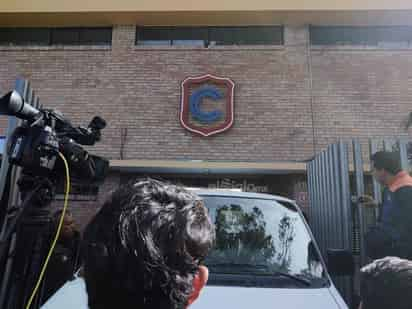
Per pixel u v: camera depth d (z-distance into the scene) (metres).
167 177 8.66
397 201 3.36
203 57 8.86
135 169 8.27
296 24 8.95
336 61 8.77
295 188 8.11
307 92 8.62
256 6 8.68
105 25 9.17
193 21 9.03
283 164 8.02
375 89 8.61
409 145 4.68
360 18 8.79
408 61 8.71
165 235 1.00
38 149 2.34
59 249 3.82
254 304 2.46
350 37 9.07
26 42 9.25
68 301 2.44
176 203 1.08
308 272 2.98
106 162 2.69
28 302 2.26
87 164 2.51
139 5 8.83
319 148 8.37
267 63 8.78
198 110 8.55
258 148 8.41
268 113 8.55
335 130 8.45
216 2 8.73
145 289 0.95
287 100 8.60
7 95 2.22
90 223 1.08
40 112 2.43
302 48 8.83
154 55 8.91
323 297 2.62
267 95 8.63
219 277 2.78
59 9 8.85
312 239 3.31
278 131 8.47
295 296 2.60
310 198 6.11
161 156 8.44
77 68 8.92
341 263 3.13
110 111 8.69
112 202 1.08
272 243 3.17
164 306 0.96
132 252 0.97
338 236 4.79
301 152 8.37
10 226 2.44
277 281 2.81
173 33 9.14
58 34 9.25
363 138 8.39
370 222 4.71
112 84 8.81
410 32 9.04
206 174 8.62
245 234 3.20
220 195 3.52
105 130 8.59
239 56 8.83
